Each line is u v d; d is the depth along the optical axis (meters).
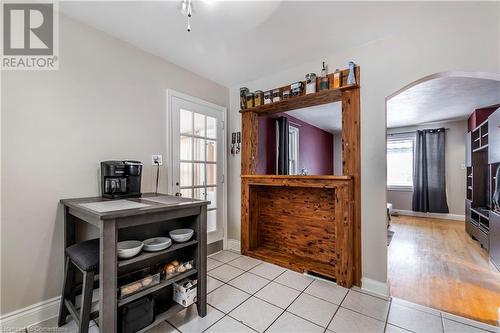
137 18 1.88
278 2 1.68
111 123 2.10
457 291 2.24
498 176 2.89
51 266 1.74
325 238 2.66
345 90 2.32
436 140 5.79
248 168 3.13
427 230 4.66
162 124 2.53
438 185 5.78
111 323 1.28
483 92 3.64
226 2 1.67
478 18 1.73
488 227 3.33
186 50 2.39
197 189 2.93
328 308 1.87
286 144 4.21
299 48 2.34
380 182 2.13
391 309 1.87
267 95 2.95
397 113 4.95
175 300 1.77
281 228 3.04
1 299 1.54
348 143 2.29
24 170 1.63
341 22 1.92
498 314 1.85
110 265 1.28
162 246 1.60
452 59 1.82
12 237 1.58
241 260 2.88
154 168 2.44
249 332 1.59
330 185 2.31
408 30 2.01
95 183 1.99
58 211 1.78
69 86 1.85
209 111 3.09
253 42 2.23
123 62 2.20
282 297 2.03
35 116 1.68
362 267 2.21
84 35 1.94
